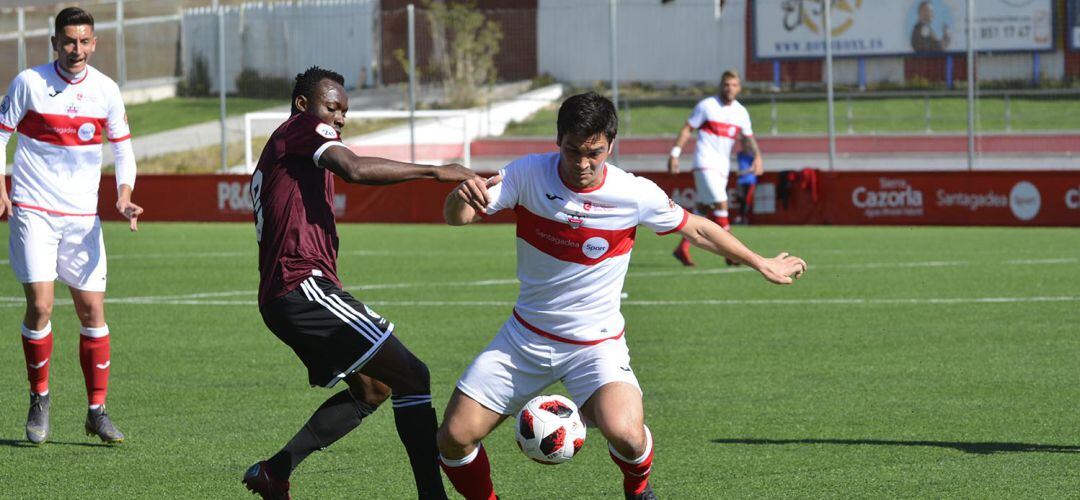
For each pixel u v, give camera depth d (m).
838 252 33.81
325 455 12.51
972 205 42.12
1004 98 62.56
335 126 10.50
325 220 10.38
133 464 12.20
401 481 11.52
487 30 66.50
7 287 28.11
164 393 15.75
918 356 17.84
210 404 15.08
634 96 64.62
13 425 14.00
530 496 10.98
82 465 12.16
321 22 64.62
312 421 10.53
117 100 13.45
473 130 65.50
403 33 67.31
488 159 64.44
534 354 9.63
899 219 43.09
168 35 74.88
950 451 12.28
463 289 26.59
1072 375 16.25
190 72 71.19
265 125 63.44
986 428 13.30
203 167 58.59
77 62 13.05
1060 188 40.91
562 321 9.57
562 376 9.71
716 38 66.00
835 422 13.70
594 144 8.95
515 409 9.86
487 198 9.27
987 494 10.68
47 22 80.19
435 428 10.33
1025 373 16.44
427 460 10.27
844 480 11.25
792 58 66.00
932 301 23.77
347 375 10.38
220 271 30.88
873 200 43.38
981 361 17.36
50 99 12.94
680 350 18.61
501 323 21.64
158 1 79.75
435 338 20.00
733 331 20.42
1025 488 10.87
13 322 22.42
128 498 10.98
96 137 13.27
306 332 10.13
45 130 12.97
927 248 34.84
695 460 12.11
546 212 9.38
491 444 13.02
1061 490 10.77
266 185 10.29
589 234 9.38
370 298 25.09
